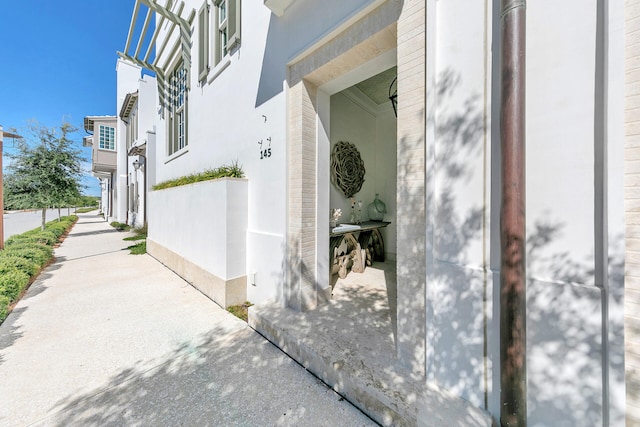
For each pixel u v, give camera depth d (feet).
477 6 6.01
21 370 8.23
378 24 8.14
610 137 4.42
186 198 17.69
